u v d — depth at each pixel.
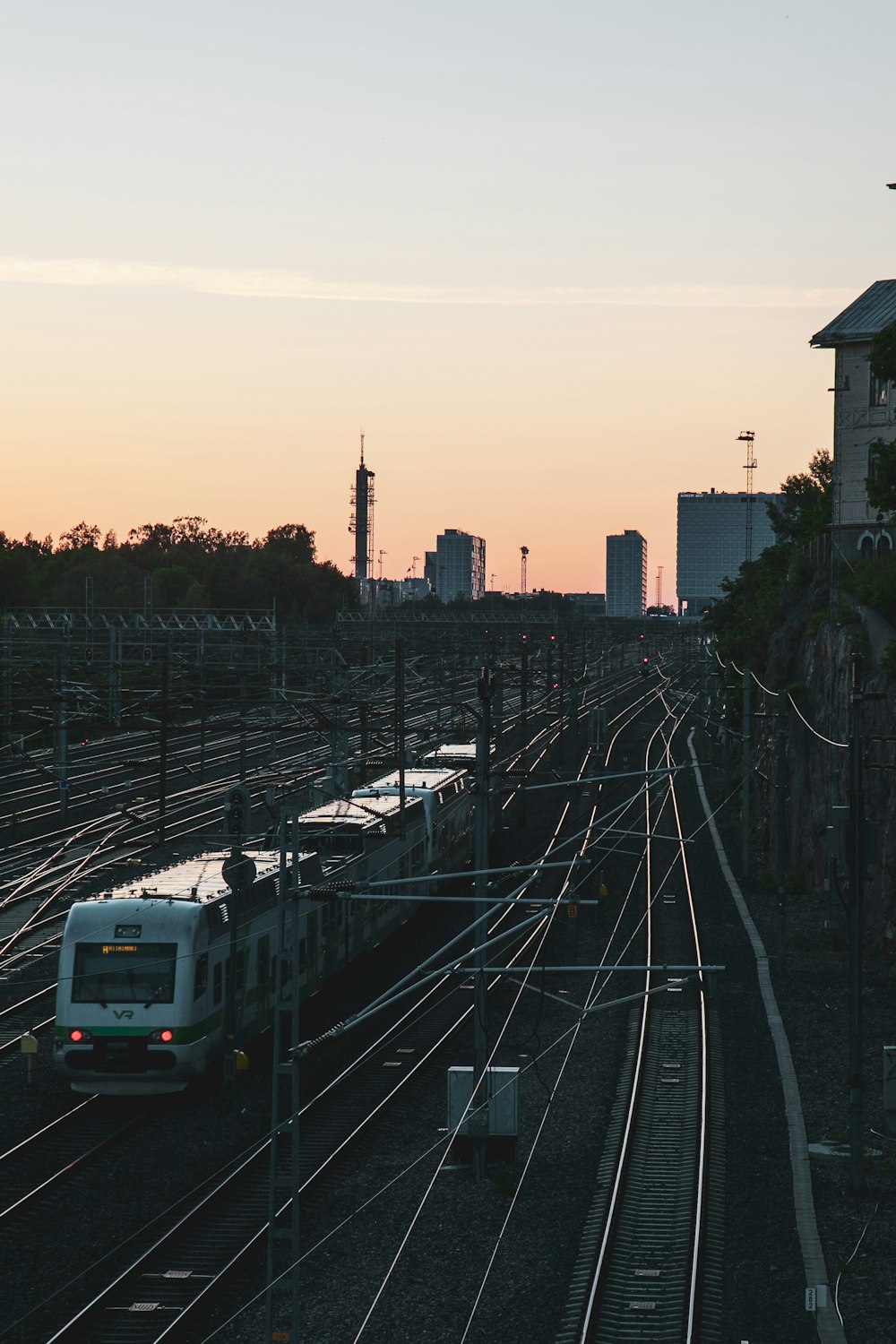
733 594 189.00
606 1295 34.59
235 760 140.62
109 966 50.47
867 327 118.44
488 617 195.12
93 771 135.00
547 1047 59.41
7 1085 53.03
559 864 44.12
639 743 168.00
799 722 102.06
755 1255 37.16
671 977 72.19
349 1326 33.03
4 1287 35.00
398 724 88.88
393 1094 51.78
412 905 84.12
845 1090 53.12
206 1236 38.38
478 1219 39.72
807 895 93.75
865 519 119.69
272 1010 58.41
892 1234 38.84
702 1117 48.44
